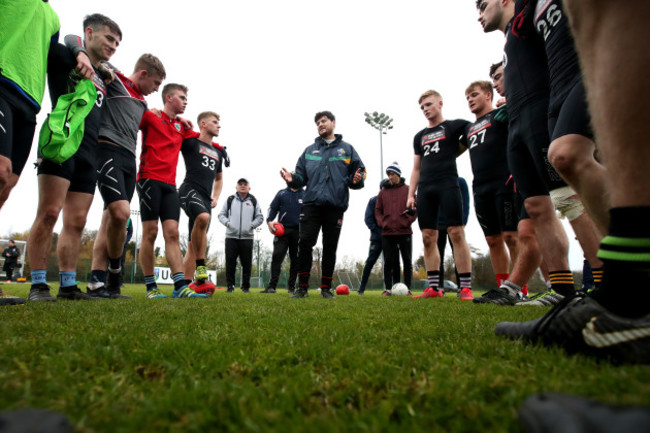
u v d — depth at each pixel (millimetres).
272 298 4637
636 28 916
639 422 419
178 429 627
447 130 5422
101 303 3162
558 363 979
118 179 4223
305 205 5473
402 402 741
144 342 1344
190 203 5430
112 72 4199
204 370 1012
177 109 5199
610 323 1014
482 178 4926
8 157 2443
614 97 939
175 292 4848
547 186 2926
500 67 4711
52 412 560
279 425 612
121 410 725
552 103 2338
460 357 1133
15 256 20203
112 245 4410
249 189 9367
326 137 5738
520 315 2434
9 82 2477
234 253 9117
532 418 535
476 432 608
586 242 2750
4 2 2580
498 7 3479
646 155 905
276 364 1067
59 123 2910
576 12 1078
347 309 2869
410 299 4805
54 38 3334
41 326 1659
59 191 3439
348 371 990
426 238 5605
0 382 847
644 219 916
